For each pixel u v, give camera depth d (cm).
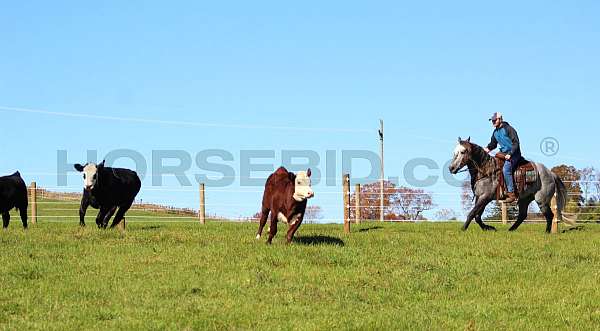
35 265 1352
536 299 1216
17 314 1072
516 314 1129
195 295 1190
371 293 1231
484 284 1317
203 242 1659
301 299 1178
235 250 1520
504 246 1677
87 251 1522
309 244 1620
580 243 1775
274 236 1738
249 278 1291
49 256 1461
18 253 1470
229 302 1142
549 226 2100
